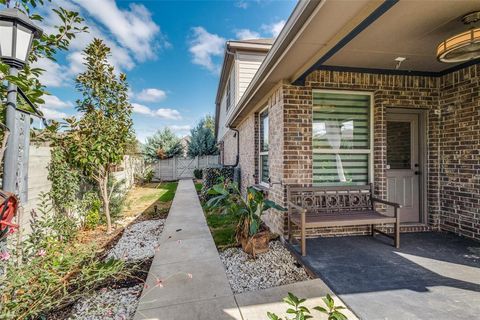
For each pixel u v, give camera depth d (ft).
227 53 30.58
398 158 14.03
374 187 13.47
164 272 10.04
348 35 7.88
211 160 61.82
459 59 9.04
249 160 23.62
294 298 5.76
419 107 13.60
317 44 9.04
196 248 12.80
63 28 10.53
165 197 31.07
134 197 31.12
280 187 13.43
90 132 15.14
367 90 13.39
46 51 10.38
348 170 13.78
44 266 7.45
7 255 6.57
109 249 13.19
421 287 7.99
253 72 30.27
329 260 10.16
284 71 11.75
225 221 18.37
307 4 7.03
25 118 8.22
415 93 13.51
